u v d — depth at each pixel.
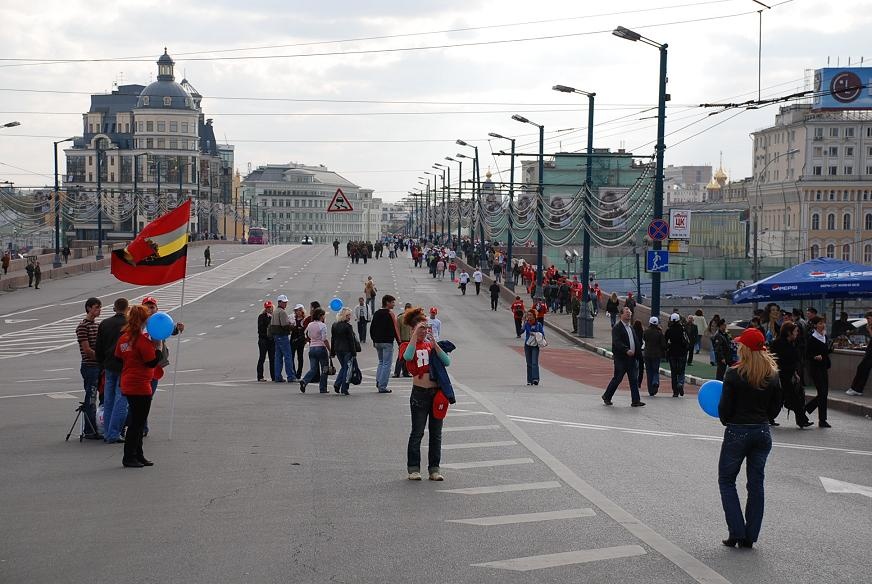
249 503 11.58
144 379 13.77
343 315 24.11
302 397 23.48
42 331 48.62
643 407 23.14
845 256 118.50
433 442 13.09
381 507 11.41
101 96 199.00
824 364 19.98
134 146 190.12
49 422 18.53
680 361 26.30
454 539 9.95
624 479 13.43
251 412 20.30
